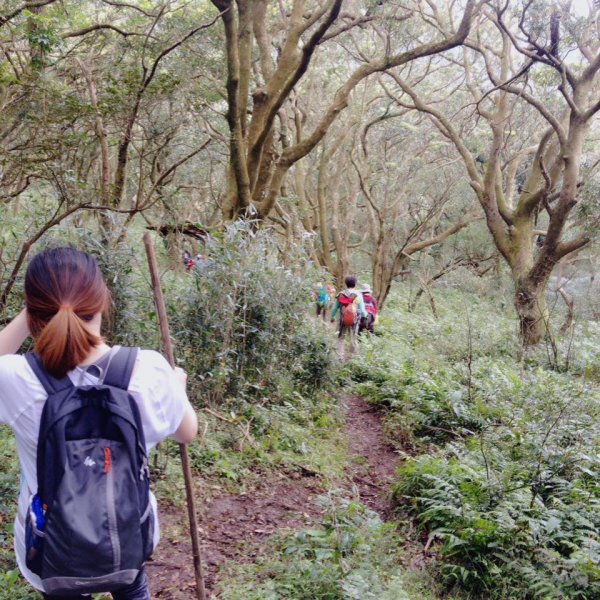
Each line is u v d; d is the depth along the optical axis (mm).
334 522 5141
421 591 4887
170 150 12234
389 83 28219
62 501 1855
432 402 9453
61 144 8406
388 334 17156
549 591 4789
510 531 5379
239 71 12711
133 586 2236
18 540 2105
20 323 2154
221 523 5504
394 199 29656
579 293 25375
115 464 1933
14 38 10000
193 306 7598
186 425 2193
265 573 4676
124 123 9352
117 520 1881
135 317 6762
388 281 24438
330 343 9938
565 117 19234
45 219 7598
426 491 6293
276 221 20172
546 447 7148
